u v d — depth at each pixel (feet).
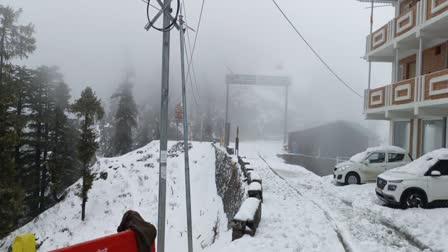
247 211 26.68
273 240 24.77
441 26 47.50
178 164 105.60
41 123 101.30
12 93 76.23
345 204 40.83
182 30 28.12
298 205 37.86
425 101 46.70
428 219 31.81
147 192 89.35
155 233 12.45
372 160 55.36
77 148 88.22
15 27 81.97
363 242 25.34
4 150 61.16
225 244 26.73
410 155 56.70
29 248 8.67
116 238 11.10
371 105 64.64
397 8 67.97
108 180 99.66
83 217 83.51
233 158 71.56
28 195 97.50
